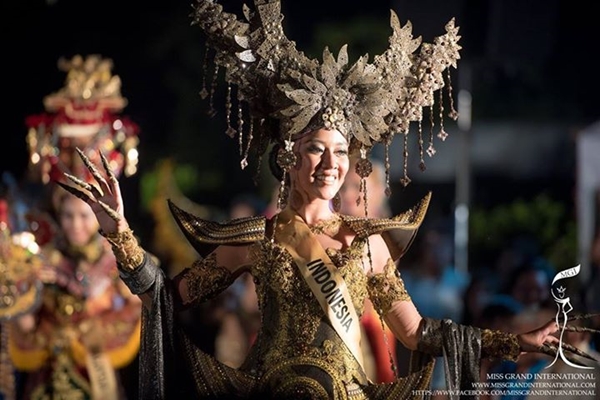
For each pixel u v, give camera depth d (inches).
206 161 975.6
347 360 314.3
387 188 327.9
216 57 326.3
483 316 449.1
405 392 318.3
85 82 498.9
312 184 318.0
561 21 927.0
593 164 636.7
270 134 329.7
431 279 579.5
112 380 485.7
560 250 722.8
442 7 639.1
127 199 811.4
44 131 493.0
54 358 486.9
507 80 933.8
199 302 322.0
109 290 492.1
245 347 561.9
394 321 324.2
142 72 978.1
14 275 478.9
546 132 818.8
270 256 318.0
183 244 653.9
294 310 315.6
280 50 321.4
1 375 486.3
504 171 818.8
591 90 934.4
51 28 880.3
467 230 780.6
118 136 501.0
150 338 315.6
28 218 485.7
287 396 311.7
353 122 319.3
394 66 325.4
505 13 657.0
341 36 964.0
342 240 323.3
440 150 770.2
